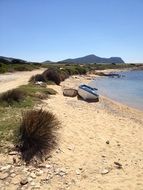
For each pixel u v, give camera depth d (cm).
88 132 1132
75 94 2312
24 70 5969
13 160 764
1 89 2180
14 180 681
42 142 883
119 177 758
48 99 1827
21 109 1305
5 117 1108
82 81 5181
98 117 1490
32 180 690
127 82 5628
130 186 710
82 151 910
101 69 12262
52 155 835
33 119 919
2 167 725
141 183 731
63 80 4400
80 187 686
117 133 1199
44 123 935
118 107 2228
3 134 898
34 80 3028
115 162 848
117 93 3572
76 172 760
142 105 2548
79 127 1185
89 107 1838
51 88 2581
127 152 961
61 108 1559
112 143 1037
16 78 3491
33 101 1560
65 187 679
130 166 841
